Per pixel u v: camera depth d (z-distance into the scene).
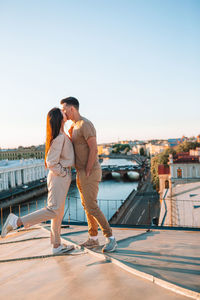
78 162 3.09
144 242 3.42
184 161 39.56
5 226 2.76
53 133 2.95
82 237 3.77
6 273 2.48
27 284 2.08
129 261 2.32
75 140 3.06
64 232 4.49
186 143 63.62
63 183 3.01
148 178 98.44
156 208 49.91
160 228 4.81
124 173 110.62
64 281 2.03
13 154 147.62
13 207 62.22
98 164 3.07
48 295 1.79
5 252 3.47
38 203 66.44
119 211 48.38
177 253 2.66
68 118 3.08
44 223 5.26
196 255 2.55
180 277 1.81
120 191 80.19
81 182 3.03
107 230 2.93
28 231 4.95
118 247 3.15
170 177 39.47
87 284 1.91
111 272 2.11
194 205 19.56
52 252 3.03
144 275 1.88
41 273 2.34
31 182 88.94
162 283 1.70
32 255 3.03
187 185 30.06
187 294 1.51
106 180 107.50
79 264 2.47
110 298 1.62
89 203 3.00
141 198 60.16
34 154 148.25
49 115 2.98
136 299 1.56
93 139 2.95
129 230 4.71
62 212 3.05
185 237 3.82
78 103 3.10
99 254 2.62
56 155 2.92
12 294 1.89
